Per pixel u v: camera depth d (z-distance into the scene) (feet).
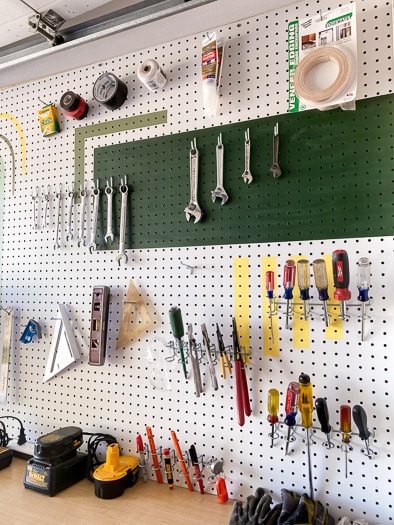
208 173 3.86
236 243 3.71
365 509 3.12
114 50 4.29
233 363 3.63
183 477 3.79
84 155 4.50
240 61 3.76
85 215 4.47
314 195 3.44
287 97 3.57
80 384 4.36
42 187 4.76
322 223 3.40
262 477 3.47
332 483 3.24
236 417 3.61
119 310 4.20
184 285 3.90
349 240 3.30
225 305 3.72
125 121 4.28
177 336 3.67
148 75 3.86
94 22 4.33
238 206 3.72
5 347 4.76
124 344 4.13
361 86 3.30
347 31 3.19
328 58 3.18
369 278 3.11
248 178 3.67
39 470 3.77
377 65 3.26
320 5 3.47
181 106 4.01
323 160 3.43
